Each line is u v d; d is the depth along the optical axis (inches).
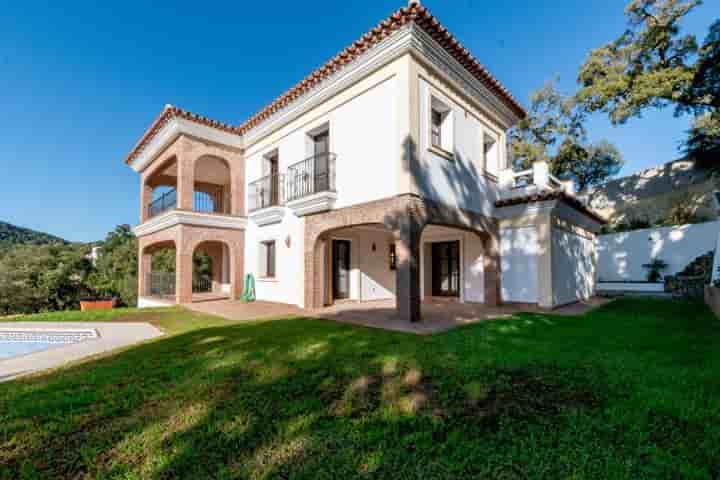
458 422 110.7
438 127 374.9
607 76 704.4
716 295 339.6
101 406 126.9
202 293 657.6
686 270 637.9
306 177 418.0
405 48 306.7
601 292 664.4
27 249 874.8
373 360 177.5
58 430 109.2
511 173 457.4
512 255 425.4
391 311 372.5
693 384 141.6
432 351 194.2
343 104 371.6
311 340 224.2
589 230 563.2
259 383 146.8
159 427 109.7
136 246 1040.2
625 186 1064.8
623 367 164.1
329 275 432.8
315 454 93.3
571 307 411.5
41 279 815.7
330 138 385.7
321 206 378.6
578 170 1101.1
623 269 774.5
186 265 474.0
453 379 148.2
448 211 350.0
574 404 124.0
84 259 962.1
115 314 391.2
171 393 137.2
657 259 729.0
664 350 196.9
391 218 312.7
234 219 522.3
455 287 512.1
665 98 652.7
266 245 509.0
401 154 306.5
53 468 89.5
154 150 555.8
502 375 153.5
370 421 111.7
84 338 284.0
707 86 636.7
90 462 91.1
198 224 488.4
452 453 93.0
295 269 434.3
